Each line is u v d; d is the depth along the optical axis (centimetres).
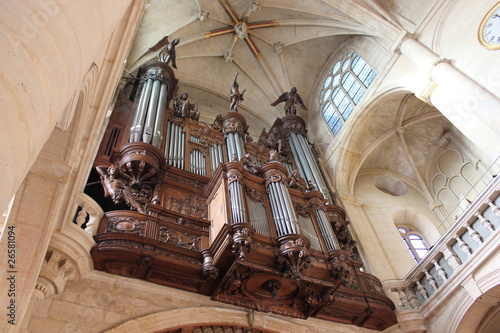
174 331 784
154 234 855
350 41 1795
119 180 998
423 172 1727
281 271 824
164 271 807
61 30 265
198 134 1374
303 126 1788
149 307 778
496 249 937
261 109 2038
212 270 800
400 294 1141
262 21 1889
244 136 1499
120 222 848
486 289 941
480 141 1092
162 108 1349
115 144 1227
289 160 1617
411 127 1702
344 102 1775
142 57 1695
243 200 902
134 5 672
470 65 1184
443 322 1027
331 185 1611
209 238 912
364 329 1047
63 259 697
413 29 1405
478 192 1483
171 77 1571
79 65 291
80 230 731
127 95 1555
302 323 950
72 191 698
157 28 1753
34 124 241
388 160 1781
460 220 1045
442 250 1084
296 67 1998
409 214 1609
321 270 888
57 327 669
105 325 709
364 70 1689
